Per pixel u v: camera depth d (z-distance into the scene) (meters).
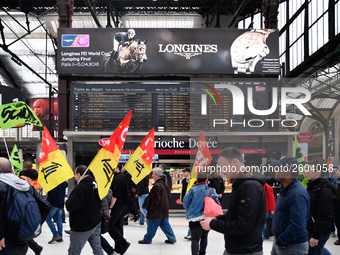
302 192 2.98
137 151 5.98
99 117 9.48
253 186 2.56
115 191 5.83
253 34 9.83
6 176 3.35
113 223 5.89
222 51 9.79
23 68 31.53
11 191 3.29
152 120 9.48
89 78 10.08
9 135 36.44
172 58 9.74
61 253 5.87
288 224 2.99
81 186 4.29
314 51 16.12
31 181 6.39
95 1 15.58
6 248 3.28
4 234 3.30
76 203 4.19
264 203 2.64
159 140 9.84
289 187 3.04
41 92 35.34
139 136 9.59
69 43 9.70
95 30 9.72
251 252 2.60
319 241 3.83
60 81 9.88
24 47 27.73
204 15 20.81
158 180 6.50
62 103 9.83
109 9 18.38
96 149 9.66
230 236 2.68
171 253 5.95
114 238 5.56
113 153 4.49
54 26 22.00
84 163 9.62
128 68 9.72
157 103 9.51
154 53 9.75
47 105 21.27
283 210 3.07
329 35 13.98
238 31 9.81
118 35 9.72
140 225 8.61
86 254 5.86
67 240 6.86
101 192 4.34
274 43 9.82
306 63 16.38
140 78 10.16
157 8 20.03
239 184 2.60
